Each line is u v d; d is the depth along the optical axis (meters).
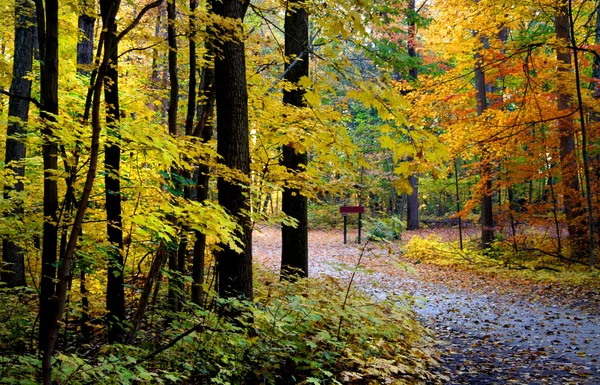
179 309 5.61
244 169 5.10
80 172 5.13
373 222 5.36
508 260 14.80
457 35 13.24
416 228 28.25
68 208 4.25
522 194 24.11
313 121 5.02
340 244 23.53
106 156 4.48
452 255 16.91
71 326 5.41
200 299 5.48
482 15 12.52
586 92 12.15
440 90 13.03
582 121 11.42
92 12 4.97
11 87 7.69
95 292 5.83
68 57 8.48
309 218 34.22
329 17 2.56
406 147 2.59
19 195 5.55
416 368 5.26
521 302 10.10
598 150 12.71
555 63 11.84
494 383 5.30
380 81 2.34
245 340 4.12
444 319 8.87
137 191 4.86
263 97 5.89
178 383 3.72
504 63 12.34
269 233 29.19
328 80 2.49
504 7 11.88
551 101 12.92
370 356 5.03
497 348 6.84
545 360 6.14
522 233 16.47
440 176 2.72
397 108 2.33
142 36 4.81
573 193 13.40
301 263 8.37
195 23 4.70
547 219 14.52
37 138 4.00
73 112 5.65
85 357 4.02
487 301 10.42
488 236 17.25
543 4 11.65
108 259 4.51
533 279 12.22
